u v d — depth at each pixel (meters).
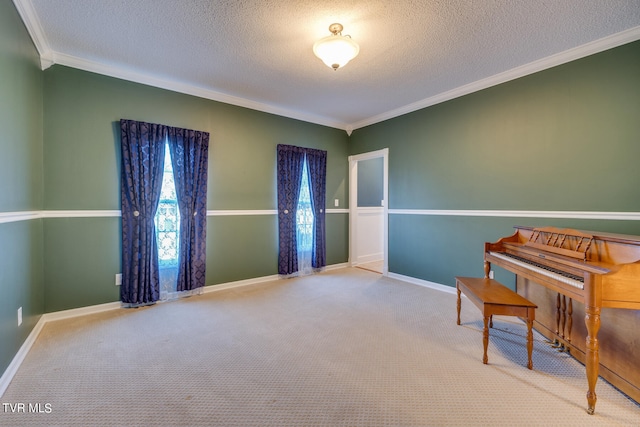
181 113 3.60
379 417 1.57
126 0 2.10
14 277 2.05
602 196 2.65
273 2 2.13
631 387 1.70
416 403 1.68
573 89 2.80
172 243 3.51
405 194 4.38
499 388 1.82
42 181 2.77
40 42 2.62
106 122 3.13
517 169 3.19
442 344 2.39
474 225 3.58
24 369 2.01
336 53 2.45
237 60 2.98
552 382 1.88
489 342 2.41
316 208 4.80
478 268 3.54
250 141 4.19
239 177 4.09
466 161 3.64
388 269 4.64
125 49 2.78
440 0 2.10
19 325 2.12
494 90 3.37
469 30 2.46
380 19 2.32
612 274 1.57
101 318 2.92
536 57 2.91
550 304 2.44
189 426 1.51
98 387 1.82
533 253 2.35
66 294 2.94
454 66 3.10
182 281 3.52
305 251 4.74
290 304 3.35
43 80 2.80
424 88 3.67
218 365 2.08
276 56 2.91
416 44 2.68
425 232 4.12
